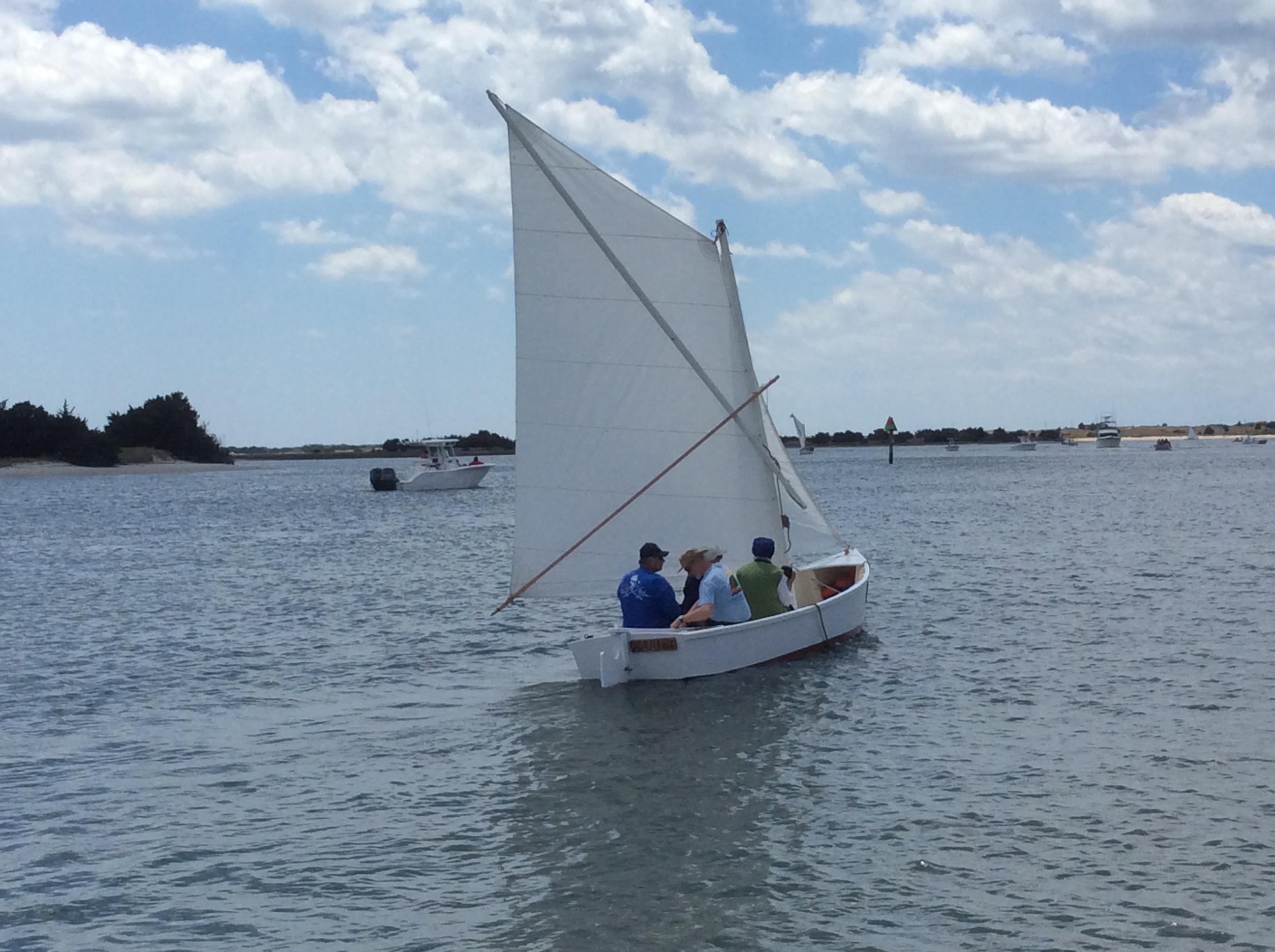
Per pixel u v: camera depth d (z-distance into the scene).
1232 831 12.34
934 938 10.17
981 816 12.99
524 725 17.59
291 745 17.03
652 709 18.16
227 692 20.73
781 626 20.84
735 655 20.23
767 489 21.14
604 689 19.64
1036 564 36.38
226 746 17.06
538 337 20.08
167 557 47.47
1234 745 15.42
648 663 19.78
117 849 12.85
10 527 68.19
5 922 11.03
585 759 15.68
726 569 20.45
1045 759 15.03
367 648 24.88
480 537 54.25
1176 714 17.12
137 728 18.25
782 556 21.52
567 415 20.27
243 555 47.69
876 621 25.81
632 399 20.39
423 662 23.09
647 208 20.03
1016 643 22.84
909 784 14.19
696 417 20.61
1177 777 14.13
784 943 10.16
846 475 131.88
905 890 11.16
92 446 191.38
